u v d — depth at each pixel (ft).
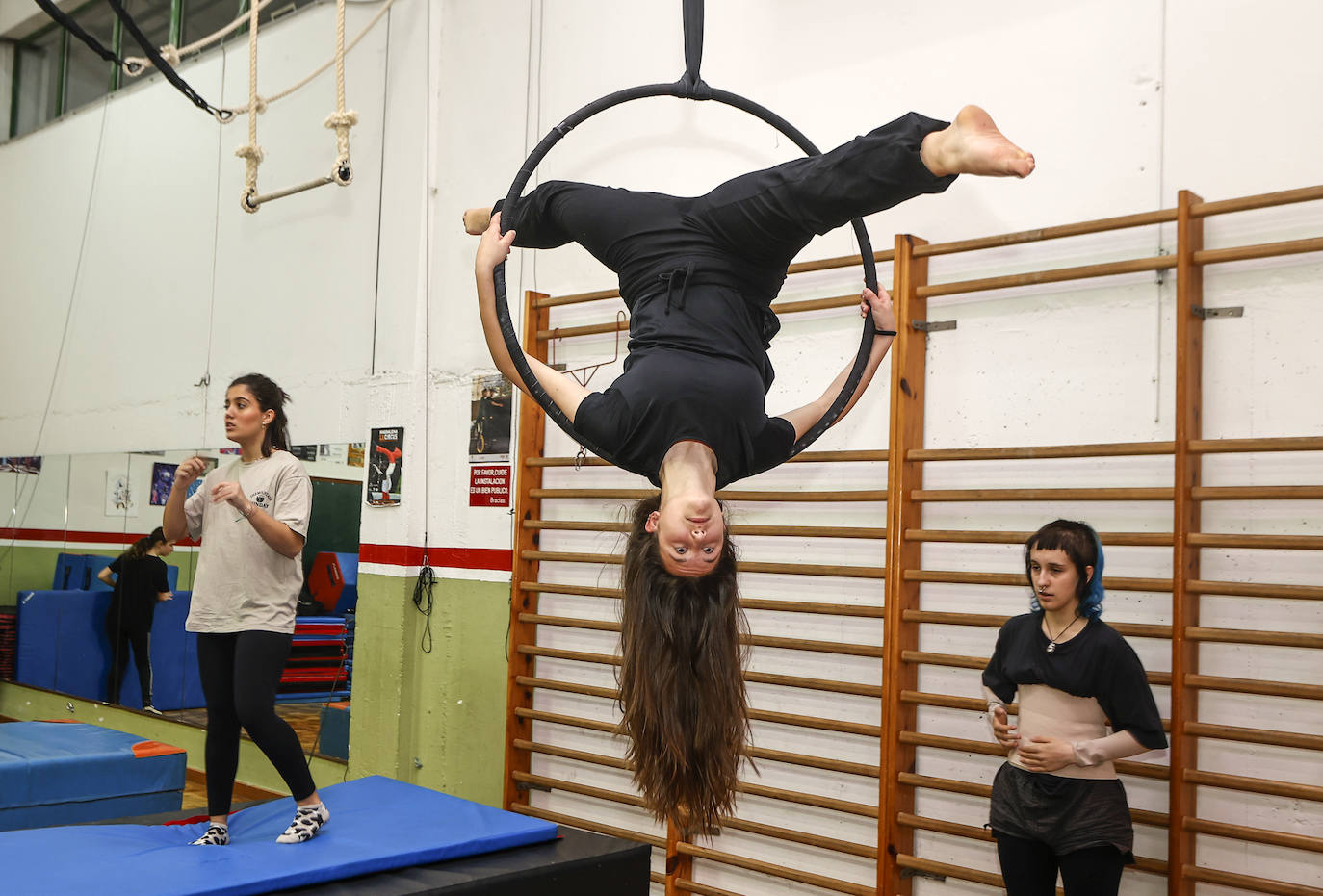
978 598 10.85
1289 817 8.96
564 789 14.01
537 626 14.75
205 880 8.20
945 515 11.19
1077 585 8.68
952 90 11.51
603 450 6.09
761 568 12.37
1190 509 9.46
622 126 14.39
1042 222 10.78
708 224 6.30
